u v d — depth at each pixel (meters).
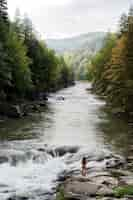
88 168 26.38
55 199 20.36
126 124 48.66
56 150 32.59
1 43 57.53
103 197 19.31
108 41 106.81
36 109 65.81
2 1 63.38
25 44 86.44
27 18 89.44
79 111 64.94
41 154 31.11
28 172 26.75
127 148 33.25
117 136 39.59
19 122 50.09
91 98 99.06
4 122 49.59
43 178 25.16
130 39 54.12
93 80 137.88
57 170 27.20
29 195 21.59
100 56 115.12
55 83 131.75
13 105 57.59
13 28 81.06
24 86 68.19
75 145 34.06
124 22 79.12
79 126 46.97
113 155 30.00
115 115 58.59
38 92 88.25
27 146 33.75
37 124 48.47
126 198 19.05
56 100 91.12
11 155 30.23
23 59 67.56
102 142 36.12
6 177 25.41
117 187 20.91
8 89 65.06
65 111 64.88
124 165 26.88
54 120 52.69
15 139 37.38
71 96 107.50
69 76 199.88
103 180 22.33
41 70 90.75
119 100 57.91
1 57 55.38
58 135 40.06
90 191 20.33
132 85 52.25
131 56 53.38
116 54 61.28
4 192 22.17
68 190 20.67
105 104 79.44
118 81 57.66
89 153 30.92
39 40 111.81
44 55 100.12
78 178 23.00
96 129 44.38
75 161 29.41
